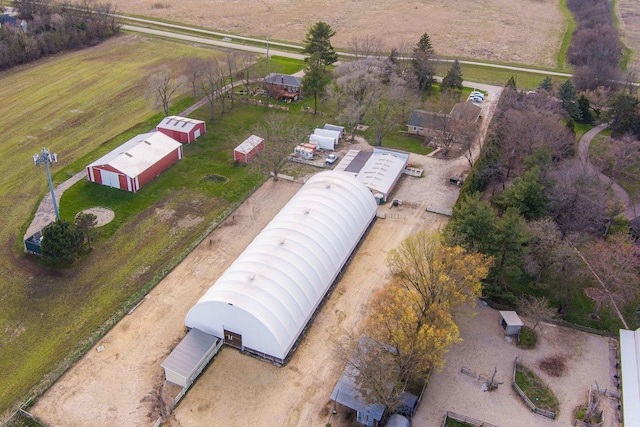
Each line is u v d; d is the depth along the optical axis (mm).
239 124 101812
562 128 89875
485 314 60156
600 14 179750
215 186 81812
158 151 84625
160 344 54531
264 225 73438
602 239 67938
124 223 72312
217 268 65000
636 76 131125
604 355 55562
